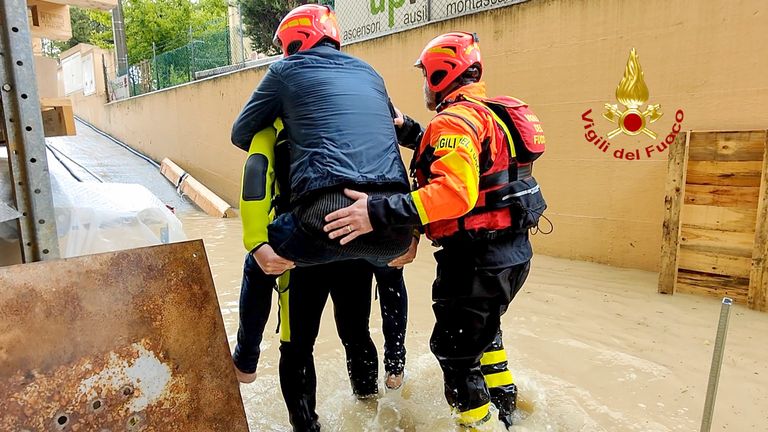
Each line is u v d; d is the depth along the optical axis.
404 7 7.28
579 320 3.92
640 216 5.02
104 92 17.09
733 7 4.30
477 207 2.18
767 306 3.94
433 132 2.08
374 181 1.99
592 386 2.98
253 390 3.02
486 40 5.92
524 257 2.27
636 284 4.66
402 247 2.11
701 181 4.20
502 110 2.21
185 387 1.73
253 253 2.06
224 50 14.02
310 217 1.95
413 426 2.60
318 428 2.50
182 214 9.74
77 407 1.52
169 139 12.79
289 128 2.07
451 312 2.24
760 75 4.23
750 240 4.04
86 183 2.24
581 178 5.36
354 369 2.78
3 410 1.41
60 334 1.53
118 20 17.86
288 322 2.42
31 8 2.45
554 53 5.38
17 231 1.78
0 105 1.70
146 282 1.71
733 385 2.94
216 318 1.84
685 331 3.66
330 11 2.34
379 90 2.22
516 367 3.22
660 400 2.82
